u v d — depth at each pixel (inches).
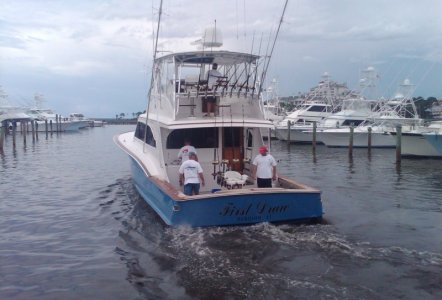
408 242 324.2
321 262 276.5
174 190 362.3
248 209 345.7
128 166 848.3
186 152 412.8
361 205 467.5
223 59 437.1
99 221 411.2
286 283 245.3
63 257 312.5
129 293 247.1
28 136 2009.1
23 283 266.7
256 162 395.9
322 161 933.2
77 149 1279.5
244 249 302.0
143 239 344.5
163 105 443.5
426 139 971.3
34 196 542.0
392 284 243.8
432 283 245.3
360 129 1248.2
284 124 1536.7
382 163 894.4
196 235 330.0
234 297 231.0
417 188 582.9
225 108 436.5
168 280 259.9
